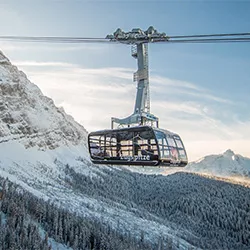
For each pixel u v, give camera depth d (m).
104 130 31.59
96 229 127.62
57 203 178.88
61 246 108.38
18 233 101.06
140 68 25.73
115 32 24.88
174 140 29.22
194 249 167.25
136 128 28.03
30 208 127.31
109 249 114.38
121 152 29.78
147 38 23.95
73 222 127.69
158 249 144.00
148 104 26.94
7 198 125.62
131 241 136.75
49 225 120.25
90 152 33.31
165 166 28.95
